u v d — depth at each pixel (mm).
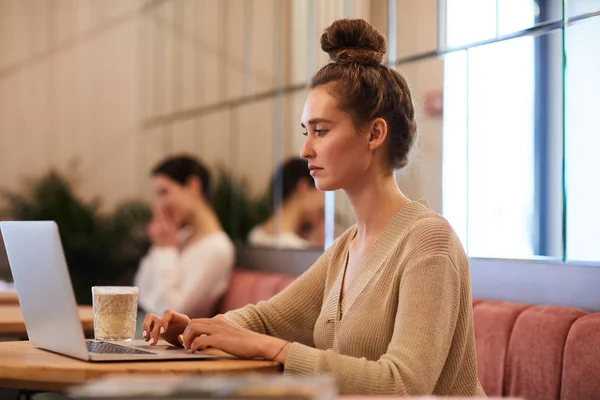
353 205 1719
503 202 2670
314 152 1683
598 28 2191
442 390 1574
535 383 1958
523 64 2717
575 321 1921
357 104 1648
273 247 3793
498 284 2340
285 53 4055
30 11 5402
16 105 5355
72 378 1349
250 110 4492
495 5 2549
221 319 1564
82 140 5469
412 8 2875
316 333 1724
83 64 5488
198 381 782
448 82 2744
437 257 1521
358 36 1731
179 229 3920
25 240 1503
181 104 5277
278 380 775
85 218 5137
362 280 1629
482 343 2121
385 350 1560
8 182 5316
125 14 5562
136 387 769
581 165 2197
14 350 1617
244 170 4496
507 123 2707
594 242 2197
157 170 4008
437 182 2740
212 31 5035
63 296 1423
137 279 4031
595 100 2217
